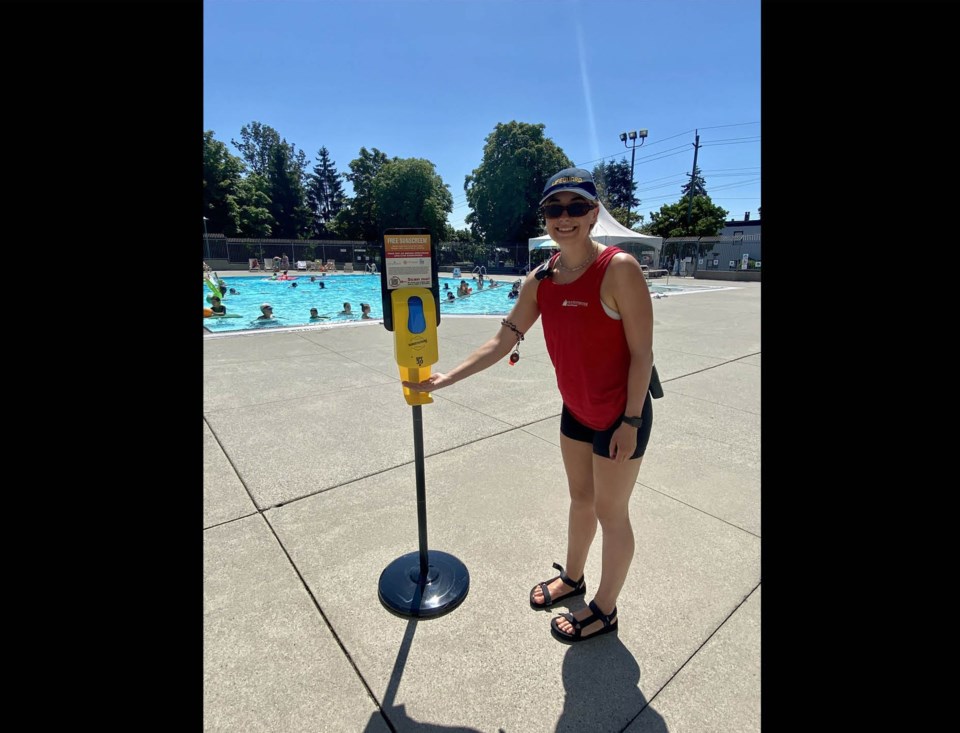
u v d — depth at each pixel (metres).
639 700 1.64
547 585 2.11
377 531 2.58
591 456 1.91
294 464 3.31
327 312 14.07
